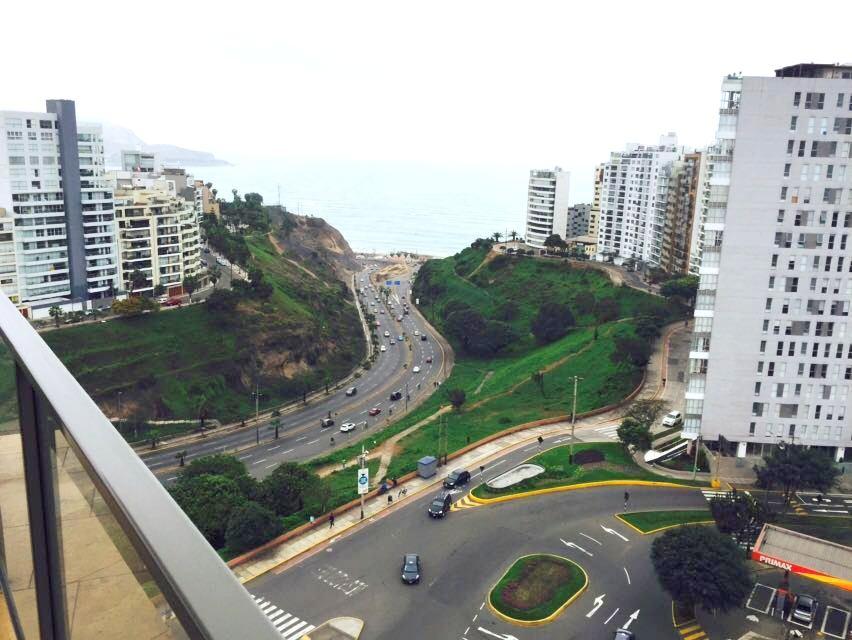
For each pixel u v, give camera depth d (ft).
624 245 520.83
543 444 229.86
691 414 212.23
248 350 348.79
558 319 387.75
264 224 610.24
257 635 7.29
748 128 192.34
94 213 335.67
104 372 300.81
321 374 376.27
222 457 202.39
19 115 301.63
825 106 188.96
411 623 134.21
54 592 15.43
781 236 197.47
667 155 485.56
